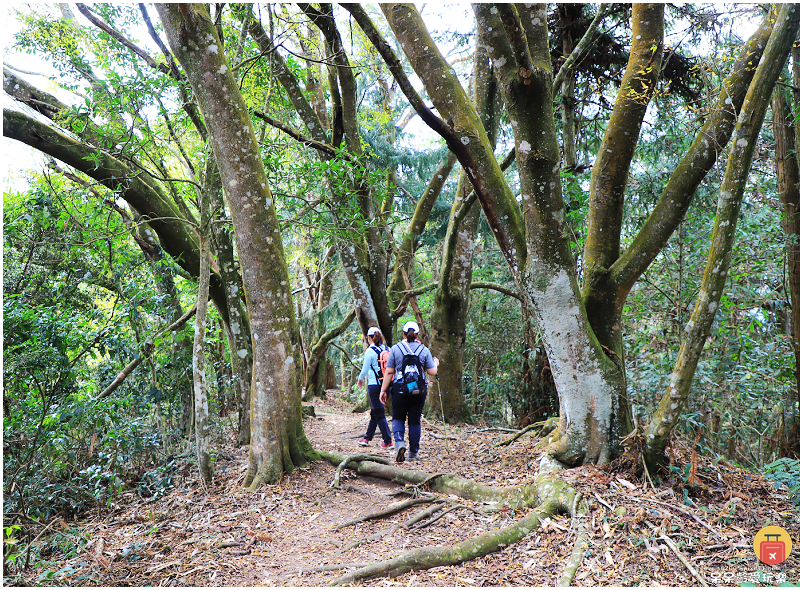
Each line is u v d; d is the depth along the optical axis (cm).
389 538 405
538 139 457
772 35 368
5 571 390
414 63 523
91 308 775
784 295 875
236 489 549
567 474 455
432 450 702
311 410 1089
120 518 518
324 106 1147
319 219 729
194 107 716
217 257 784
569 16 890
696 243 770
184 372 766
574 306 483
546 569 331
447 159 1032
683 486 429
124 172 707
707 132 471
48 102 745
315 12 816
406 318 1534
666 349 782
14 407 552
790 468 497
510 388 1064
